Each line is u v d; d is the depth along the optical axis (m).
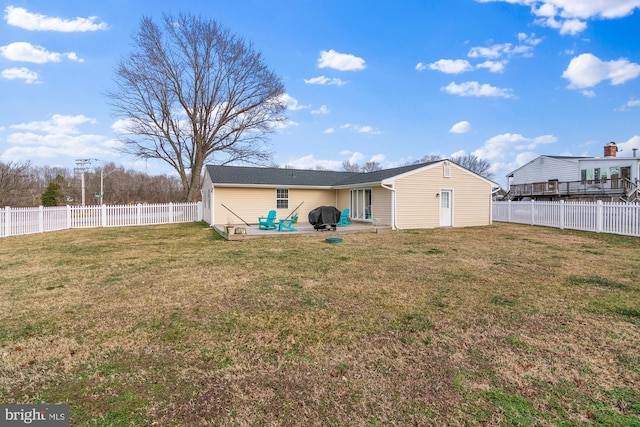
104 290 5.11
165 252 8.61
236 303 4.48
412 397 2.41
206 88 24.41
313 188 18.36
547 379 2.64
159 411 2.26
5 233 12.07
